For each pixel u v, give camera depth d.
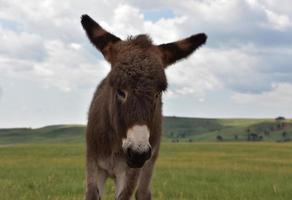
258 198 4.76
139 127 2.27
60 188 5.05
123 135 2.34
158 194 4.83
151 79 2.31
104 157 2.87
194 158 13.16
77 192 4.88
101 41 2.61
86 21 2.68
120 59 2.37
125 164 2.83
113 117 2.49
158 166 9.24
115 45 2.54
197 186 5.57
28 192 4.67
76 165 9.28
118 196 2.90
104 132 2.79
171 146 23.33
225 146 24.23
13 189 4.86
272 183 6.04
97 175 2.96
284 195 4.97
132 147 2.25
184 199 4.56
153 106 2.32
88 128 2.95
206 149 20.41
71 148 17.59
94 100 3.06
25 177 6.45
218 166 9.65
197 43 2.66
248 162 11.63
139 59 2.35
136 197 3.35
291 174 7.80
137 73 2.31
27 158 12.15
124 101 2.31
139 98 2.29
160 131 3.07
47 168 8.25
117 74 2.33
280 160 13.12
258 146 25.11
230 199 4.66
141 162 2.27
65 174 6.92
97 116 2.87
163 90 2.35
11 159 11.65
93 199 2.90
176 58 2.63
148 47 2.47
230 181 6.28
